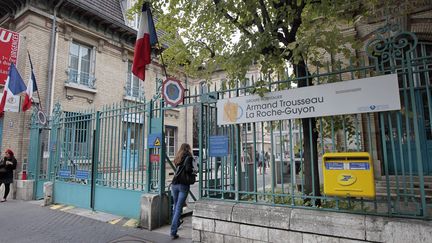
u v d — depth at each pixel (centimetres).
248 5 464
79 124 863
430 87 370
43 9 1182
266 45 436
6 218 718
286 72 472
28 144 1083
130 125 722
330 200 406
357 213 367
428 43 742
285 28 485
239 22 520
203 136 538
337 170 374
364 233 351
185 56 789
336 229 369
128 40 1526
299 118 425
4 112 1146
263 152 462
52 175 943
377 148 588
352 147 489
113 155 748
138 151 698
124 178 714
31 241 542
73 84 1255
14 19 1220
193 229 499
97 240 541
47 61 1182
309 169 439
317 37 399
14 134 1096
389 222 340
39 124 1015
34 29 1149
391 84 360
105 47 1424
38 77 1145
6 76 1080
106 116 778
